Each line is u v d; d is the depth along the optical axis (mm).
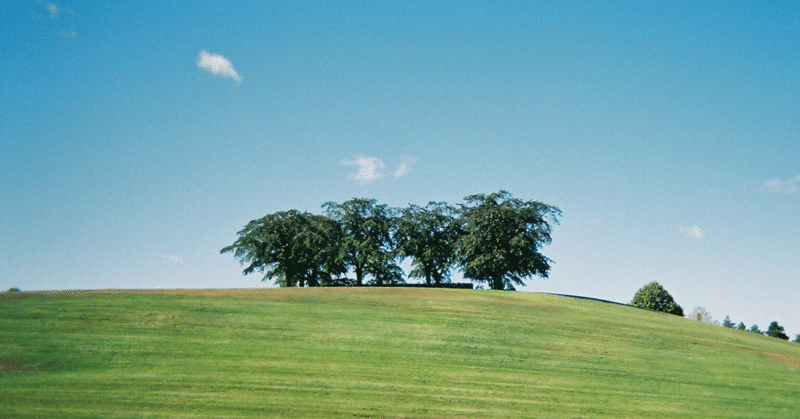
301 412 18672
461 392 21922
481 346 28859
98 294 35375
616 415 20984
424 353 26766
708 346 35312
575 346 30797
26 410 16875
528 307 42094
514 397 21875
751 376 28703
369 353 26062
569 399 22250
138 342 25047
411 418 18922
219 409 18375
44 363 21484
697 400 23734
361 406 19609
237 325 29172
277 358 24344
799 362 34062
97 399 18359
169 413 17703
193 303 33812
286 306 35312
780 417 22562
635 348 31875
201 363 23000
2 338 24031
